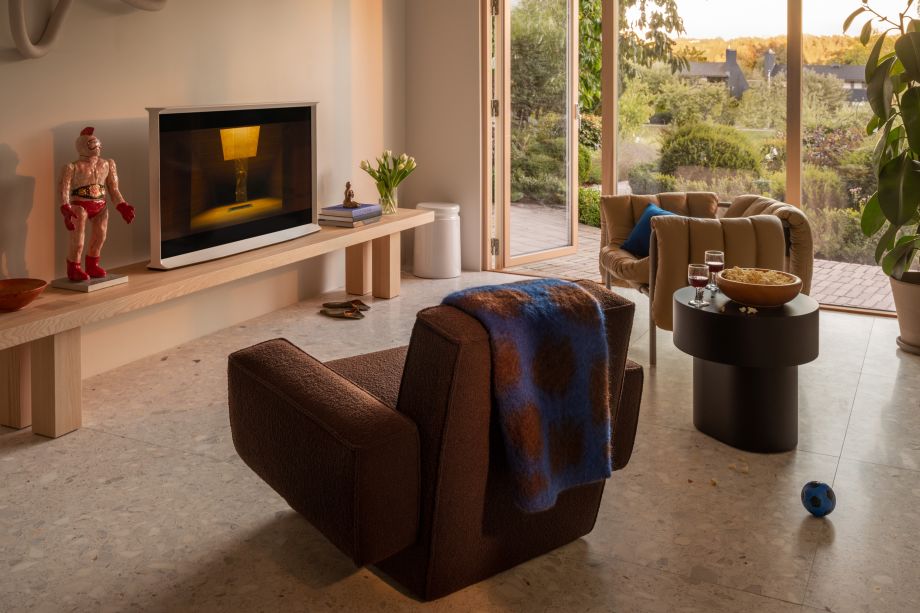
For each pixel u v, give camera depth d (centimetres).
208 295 479
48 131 380
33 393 340
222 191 430
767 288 315
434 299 559
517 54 641
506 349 208
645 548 258
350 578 242
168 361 434
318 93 550
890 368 420
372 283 564
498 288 221
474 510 225
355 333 483
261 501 288
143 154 429
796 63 515
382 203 568
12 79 363
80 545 260
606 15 572
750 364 313
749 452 327
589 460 227
